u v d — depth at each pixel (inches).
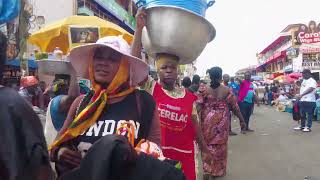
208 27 126.2
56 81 153.1
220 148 263.1
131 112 97.1
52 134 139.0
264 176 294.7
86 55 101.6
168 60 143.9
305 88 545.6
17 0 189.6
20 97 71.1
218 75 262.5
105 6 886.4
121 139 79.9
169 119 147.8
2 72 76.2
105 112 96.4
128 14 1122.0
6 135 66.6
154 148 91.8
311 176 291.0
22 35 366.3
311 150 396.5
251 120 754.2
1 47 75.3
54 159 94.7
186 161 151.0
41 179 71.1
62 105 138.1
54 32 264.8
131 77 101.0
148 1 123.3
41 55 219.3
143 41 133.3
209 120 260.1
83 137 94.8
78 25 247.3
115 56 98.5
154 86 148.1
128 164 81.0
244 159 357.7
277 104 1087.6
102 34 246.4
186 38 122.7
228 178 289.4
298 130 562.3
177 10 119.8
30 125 70.0
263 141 464.4
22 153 67.8
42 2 746.2
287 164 334.3
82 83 144.0
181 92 152.2
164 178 82.0
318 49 1628.9
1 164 66.1
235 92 682.2
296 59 1663.4
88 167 78.7
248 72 542.0
